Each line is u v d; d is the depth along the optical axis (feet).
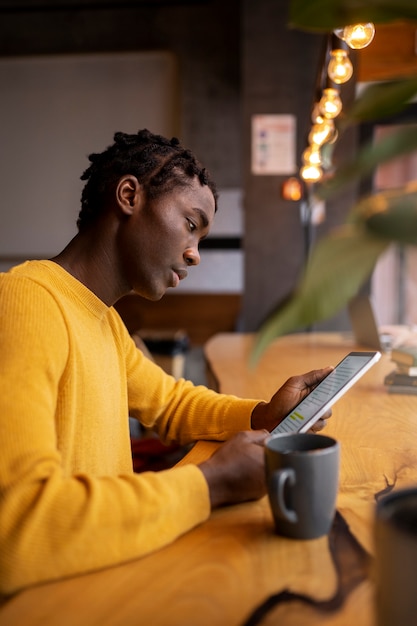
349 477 3.71
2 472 2.57
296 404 4.30
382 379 6.81
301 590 2.38
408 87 1.84
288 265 13.82
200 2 18.34
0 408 2.70
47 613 2.24
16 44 18.98
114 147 3.73
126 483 2.74
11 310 3.09
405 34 13.10
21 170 19.15
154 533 2.69
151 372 4.77
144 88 18.69
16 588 2.42
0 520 2.47
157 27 18.54
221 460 3.14
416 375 6.08
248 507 3.21
